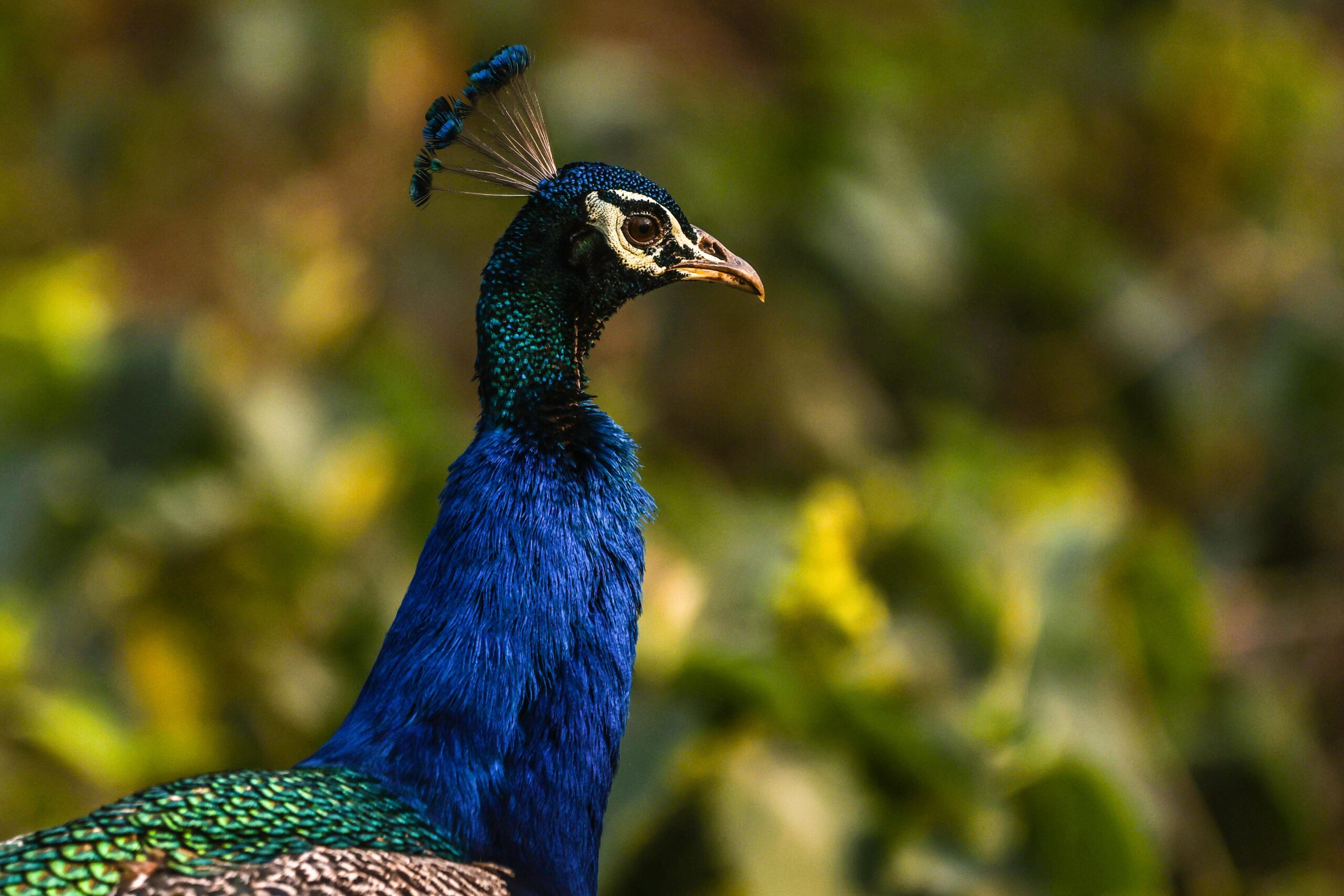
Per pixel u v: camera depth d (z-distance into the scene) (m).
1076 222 13.58
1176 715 10.15
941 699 8.27
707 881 7.27
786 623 7.82
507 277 5.78
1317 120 14.13
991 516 9.73
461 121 6.03
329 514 10.24
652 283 6.04
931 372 12.62
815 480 11.86
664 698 7.64
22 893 4.27
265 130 14.15
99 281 12.86
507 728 5.08
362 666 9.90
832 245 12.25
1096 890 7.89
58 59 14.77
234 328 12.18
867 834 7.52
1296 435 13.01
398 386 11.36
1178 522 13.05
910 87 13.71
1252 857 10.25
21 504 9.98
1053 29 14.54
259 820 4.66
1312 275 13.60
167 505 10.07
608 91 13.20
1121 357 13.05
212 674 9.74
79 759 8.66
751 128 13.01
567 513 5.39
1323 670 12.32
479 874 4.80
